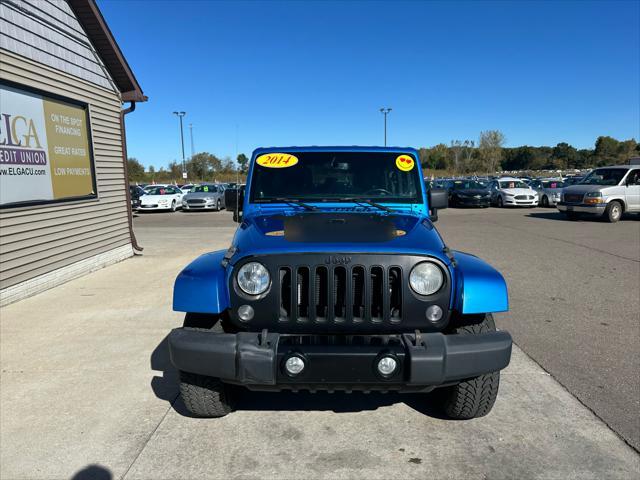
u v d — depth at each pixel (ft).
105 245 29.45
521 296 21.42
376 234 10.05
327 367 8.54
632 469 8.91
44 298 21.36
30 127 22.29
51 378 13.01
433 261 9.16
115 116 31.17
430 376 8.52
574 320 17.97
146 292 22.35
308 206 12.69
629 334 16.39
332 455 9.49
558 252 33.42
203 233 47.34
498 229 48.29
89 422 10.73
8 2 20.66
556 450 9.54
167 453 9.55
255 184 13.29
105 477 8.82
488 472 8.89
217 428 10.52
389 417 11.00
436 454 9.49
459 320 9.97
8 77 20.67
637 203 54.19
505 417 10.85
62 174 24.90
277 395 12.23
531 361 14.06
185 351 8.96
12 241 20.74
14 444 9.87
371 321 9.09
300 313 9.22
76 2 25.72
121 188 31.86
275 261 9.08
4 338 16.17
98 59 28.81
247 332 9.05
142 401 11.71
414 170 13.38
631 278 24.99
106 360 14.24
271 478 8.79
